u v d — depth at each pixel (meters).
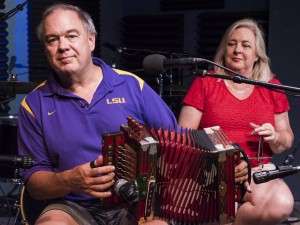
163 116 2.83
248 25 3.57
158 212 2.48
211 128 2.66
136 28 6.02
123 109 2.71
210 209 2.54
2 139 4.43
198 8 5.80
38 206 3.08
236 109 3.46
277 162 5.32
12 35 5.42
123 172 2.38
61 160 2.65
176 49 5.89
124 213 2.67
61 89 2.67
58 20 2.57
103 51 6.01
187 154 2.45
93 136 2.65
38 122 2.68
